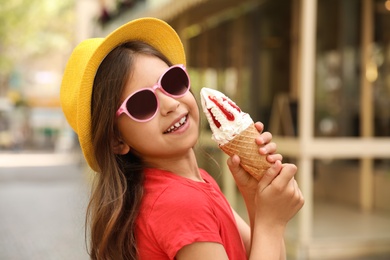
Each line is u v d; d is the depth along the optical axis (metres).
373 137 8.09
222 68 9.78
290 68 8.88
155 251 1.40
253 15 9.23
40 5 26.44
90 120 1.51
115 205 1.44
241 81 9.47
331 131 8.46
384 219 7.10
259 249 1.43
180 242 1.33
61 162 22.52
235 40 9.56
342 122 8.45
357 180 8.22
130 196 1.45
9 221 8.48
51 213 9.22
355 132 8.36
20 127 34.78
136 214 1.42
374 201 7.99
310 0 5.60
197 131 1.53
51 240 7.07
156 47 1.65
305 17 5.62
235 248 1.48
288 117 6.61
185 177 1.54
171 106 1.45
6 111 34.59
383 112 8.15
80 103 1.49
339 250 5.81
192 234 1.34
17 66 35.44
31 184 14.01
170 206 1.38
